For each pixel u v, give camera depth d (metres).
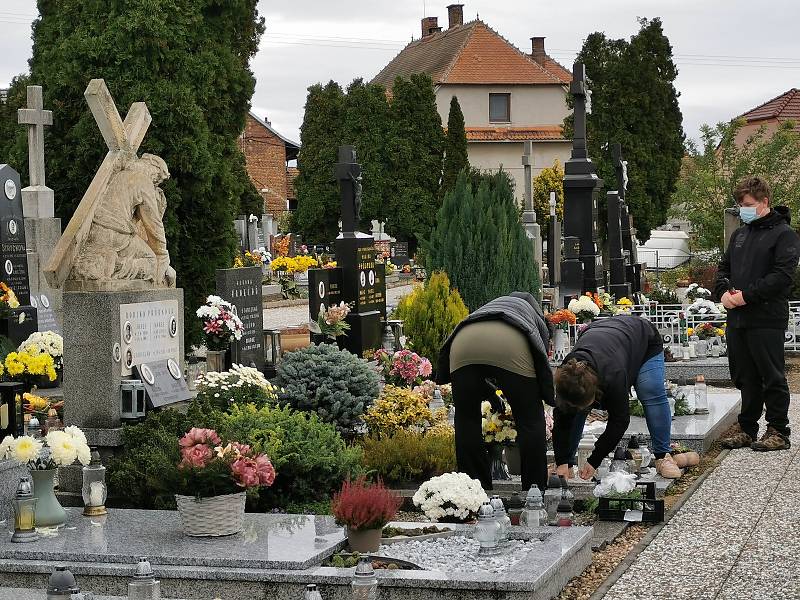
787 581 7.28
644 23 48.38
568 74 68.81
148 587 6.04
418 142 52.59
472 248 19.83
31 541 7.58
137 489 9.27
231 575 6.95
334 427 11.00
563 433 9.05
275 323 26.47
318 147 53.03
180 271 19.36
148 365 10.86
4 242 16.97
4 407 8.68
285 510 9.42
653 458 10.70
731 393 15.55
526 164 35.25
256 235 39.88
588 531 8.04
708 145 35.28
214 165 19.39
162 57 19.16
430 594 6.72
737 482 10.37
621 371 8.79
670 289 31.17
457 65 62.00
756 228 11.91
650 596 7.08
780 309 11.79
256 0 21.33
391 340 17.12
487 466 9.33
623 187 29.47
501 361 8.92
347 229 17.08
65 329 10.38
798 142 36.12
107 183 10.72
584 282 22.67
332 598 6.85
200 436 7.98
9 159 20.73
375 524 7.45
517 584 6.62
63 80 19.23
